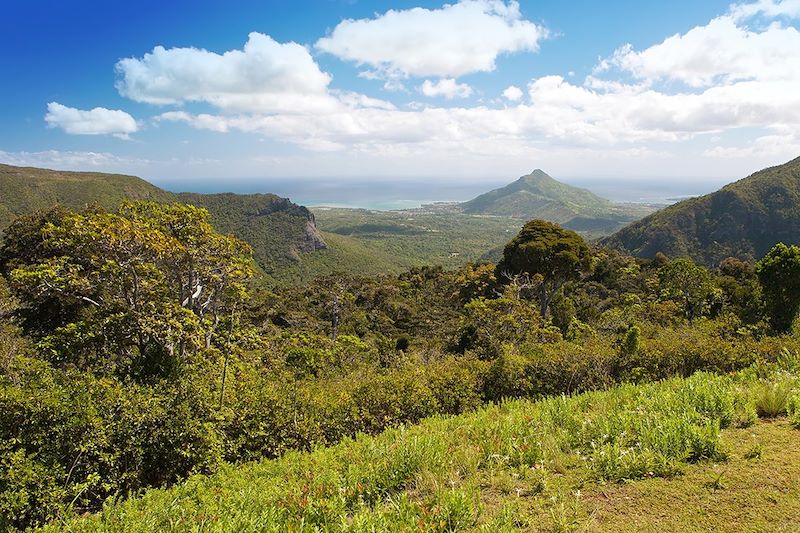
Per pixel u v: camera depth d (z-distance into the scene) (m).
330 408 7.02
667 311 20.36
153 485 5.63
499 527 2.69
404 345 25.02
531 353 9.27
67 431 4.93
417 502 3.17
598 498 3.04
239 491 4.12
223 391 6.58
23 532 4.30
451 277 44.53
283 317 31.72
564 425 4.71
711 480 3.06
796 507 2.65
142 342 9.36
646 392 5.52
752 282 24.19
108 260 9.52
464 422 5.60
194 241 10.84
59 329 9.03
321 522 3.13
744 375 6.06
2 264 15.28
